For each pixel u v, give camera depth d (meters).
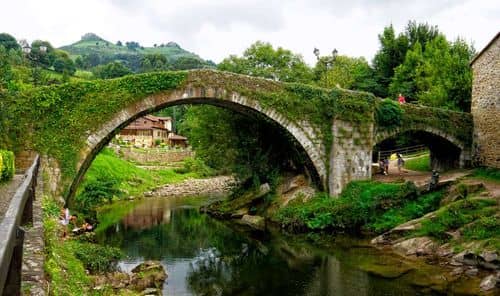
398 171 30.81
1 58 28.06
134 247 19.62
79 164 19.77
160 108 22.27
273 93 23.50
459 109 32.72
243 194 30.03
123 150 56.19
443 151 30.25
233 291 13.77
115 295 11.66
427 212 21.08
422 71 38.47
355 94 24.95
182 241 21.12
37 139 19.27
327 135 24.42
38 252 6.32
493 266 14.39
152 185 46.44
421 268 15.54
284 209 24.61
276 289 13.94
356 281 14.39
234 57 32.97
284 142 26.75
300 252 18.66
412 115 26.59
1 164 13.22
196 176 57.12
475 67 28.06
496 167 26.03
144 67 122.69
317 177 24.59
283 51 33.41
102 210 30.73
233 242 20.95
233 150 29.67
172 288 13.99
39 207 9.74
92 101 20.19
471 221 17.16
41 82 50.19
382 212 22.20
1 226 3.31
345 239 20.75
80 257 14.29
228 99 22.56
